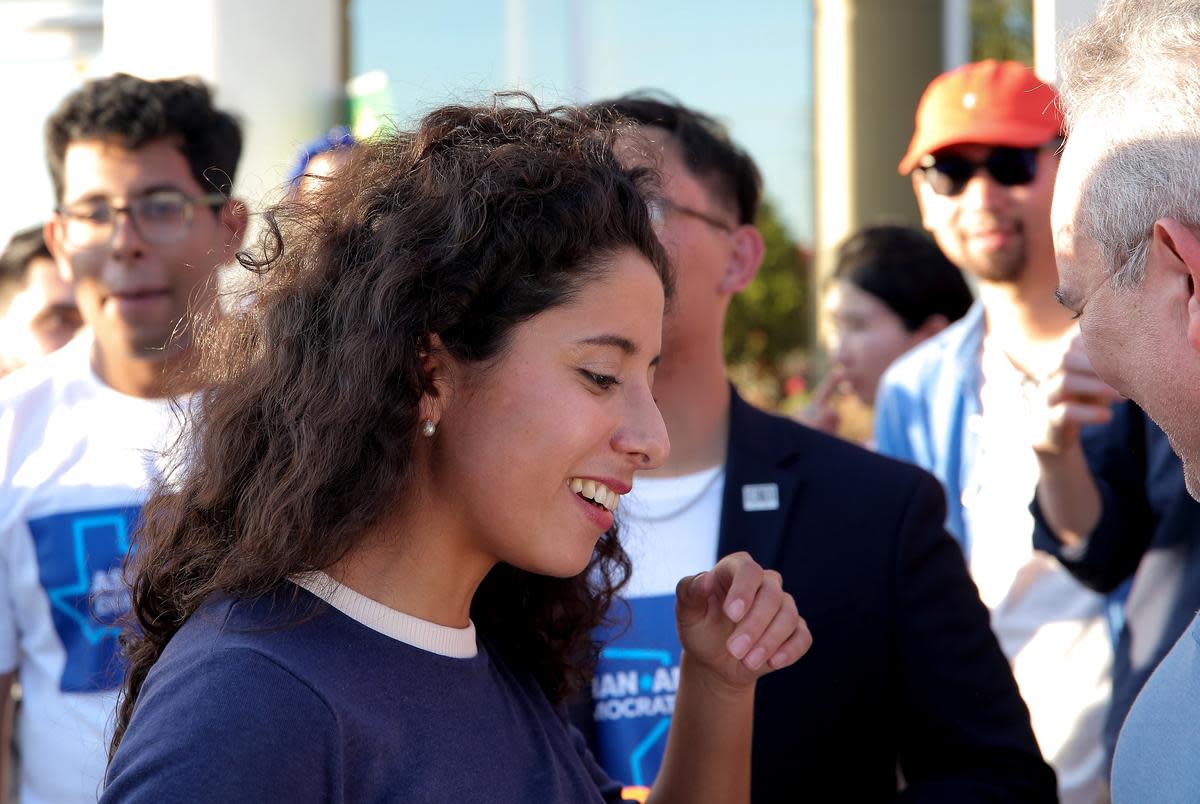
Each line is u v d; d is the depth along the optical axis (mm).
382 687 1301
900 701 2053
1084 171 1446
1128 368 1437
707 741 1701
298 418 1320
